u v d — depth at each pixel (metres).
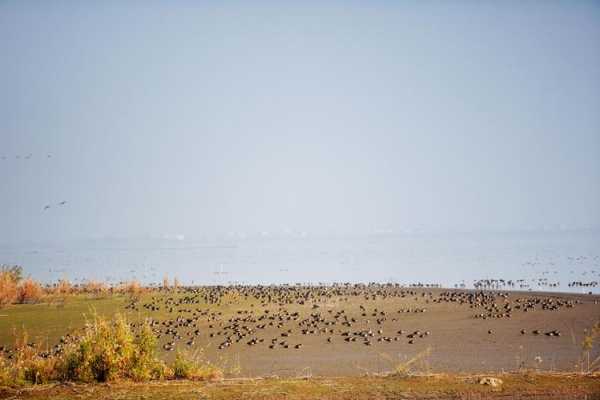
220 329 38.94
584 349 30.39
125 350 23.05
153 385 21.30
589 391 19.66
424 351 31.17
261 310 47.09
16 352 28.95
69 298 53.78
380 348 32.34
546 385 20.42
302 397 19.38
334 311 46.28
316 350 32.09
